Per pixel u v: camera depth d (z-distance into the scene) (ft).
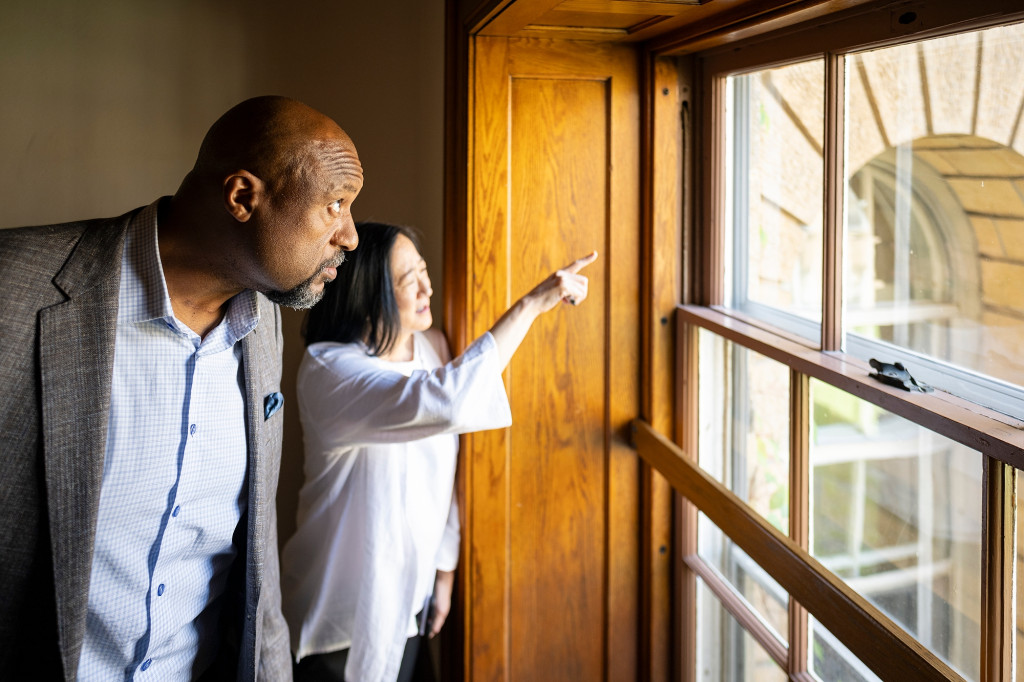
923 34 4.00
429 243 8.09
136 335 3.76
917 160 4.16
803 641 5.17
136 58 7.82
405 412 5.35
